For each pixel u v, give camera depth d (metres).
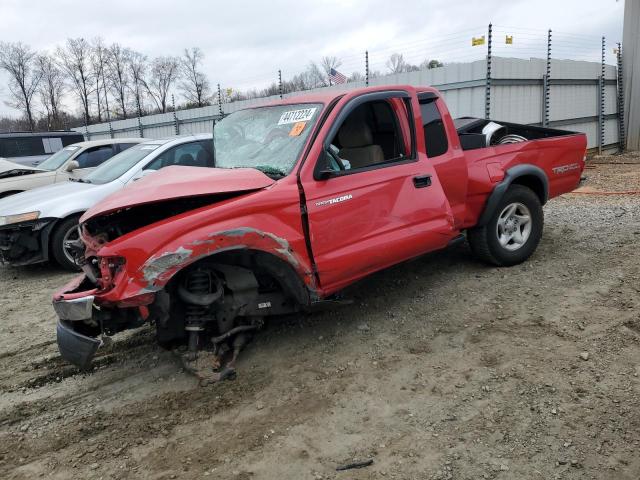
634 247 6.07
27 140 15.27
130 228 3.63
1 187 9.06
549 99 14.88
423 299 4.97
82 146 9.83
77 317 3.30
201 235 3.40
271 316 4.36
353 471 2.78
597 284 5.02
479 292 5.05
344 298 4.67
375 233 4.18
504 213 5.52
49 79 46.16
